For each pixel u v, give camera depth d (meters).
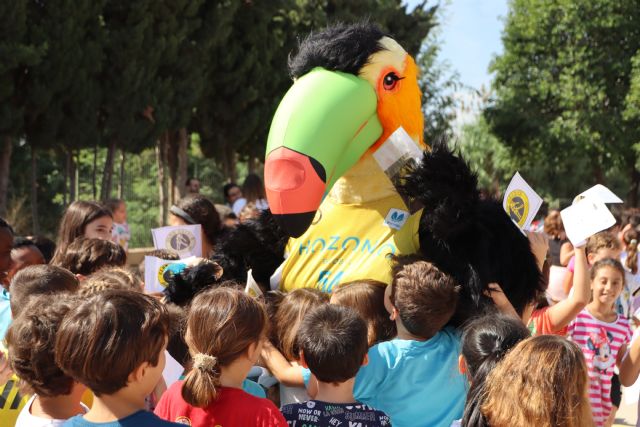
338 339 2.71
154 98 13.88
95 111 12.87
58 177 21.77
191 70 14.75
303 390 3.52
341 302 3.59
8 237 4.31
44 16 11.88
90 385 2.15
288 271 4.29
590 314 4.84
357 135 3.95
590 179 27.55
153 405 3.31
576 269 4.00
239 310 2.58
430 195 3.73
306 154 3.67
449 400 3.20
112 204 8.34
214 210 5.55
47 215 21.42
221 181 24.11
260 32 16.73
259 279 4.57
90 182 23.39
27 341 2.43
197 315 2.61
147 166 22.09
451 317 3.58
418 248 3.88
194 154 24.00
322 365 2.71
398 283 3.27
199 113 17.09
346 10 18.42
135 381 2.17
